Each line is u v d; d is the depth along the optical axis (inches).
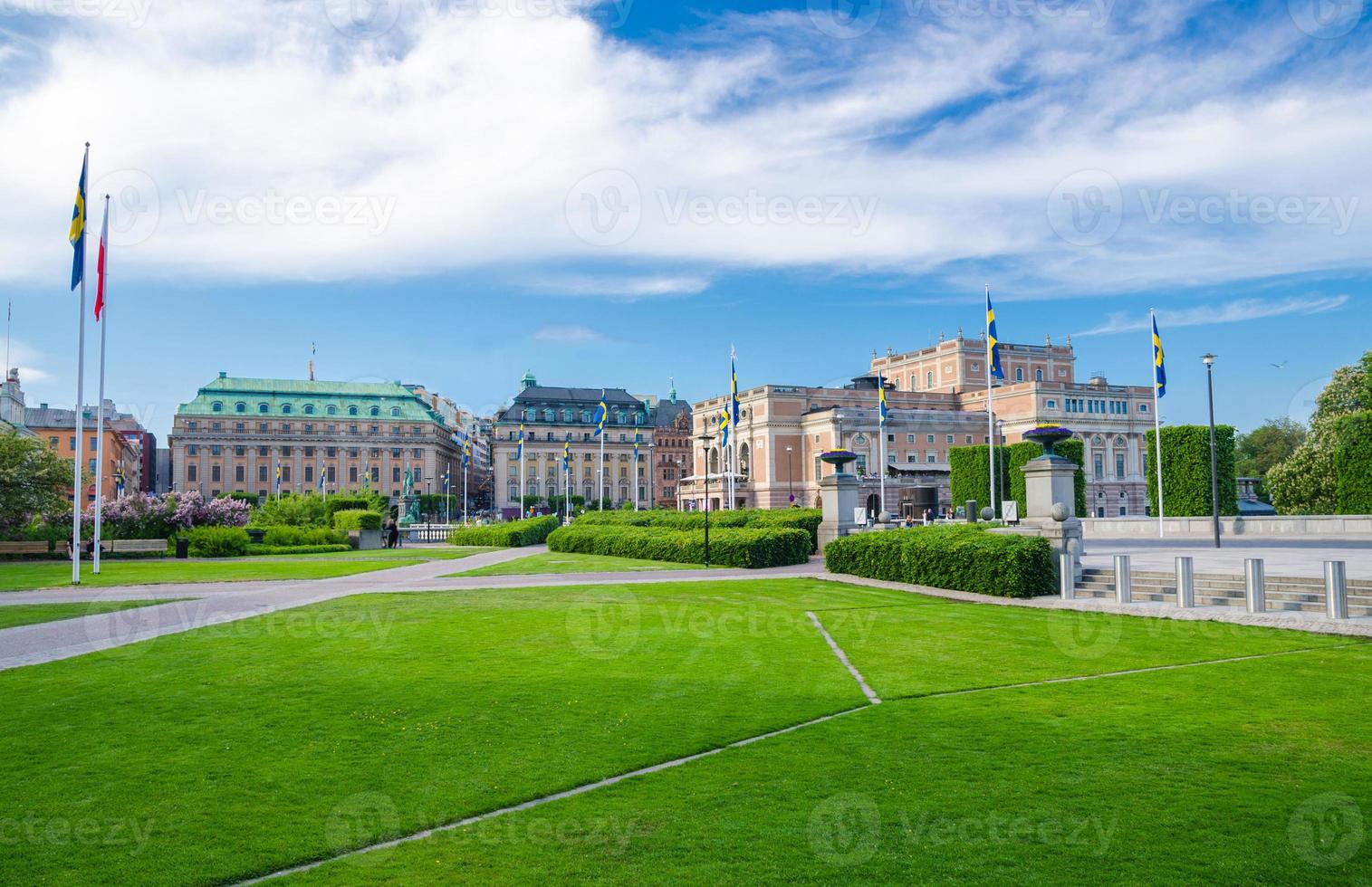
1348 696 486.6
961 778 373.4
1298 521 1715.1
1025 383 4291.3
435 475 5949.8
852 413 4207.7
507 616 822.5
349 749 419.8
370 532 2159.2
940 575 998.4
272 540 1959.9
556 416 6284.5
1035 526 986.1
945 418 4426.7
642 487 6402.6
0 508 1798.7
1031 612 816.3
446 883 285.3
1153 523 1948.8
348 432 5797.2
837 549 1200.2
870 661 607.5
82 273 1165.1
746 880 285.9
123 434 5492.1
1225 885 278.5
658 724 455.5
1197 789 356.2
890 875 287.9
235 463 5585.6
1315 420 2400.3
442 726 453.7
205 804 353.1
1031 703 489.7
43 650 664.4
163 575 1309.1
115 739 434.0
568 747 420.8
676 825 330.3
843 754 406.6
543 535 2486.5
